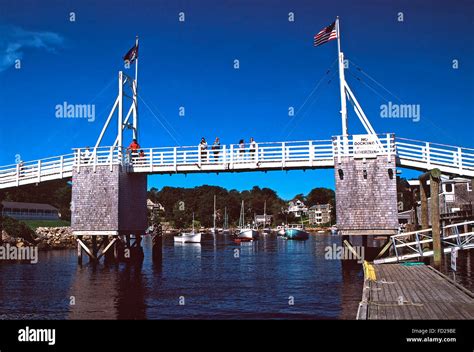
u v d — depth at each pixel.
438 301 14.59
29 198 108.75
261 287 25.86
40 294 23.89
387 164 30.78
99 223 35.84
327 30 34.03
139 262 40.88
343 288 24.84
